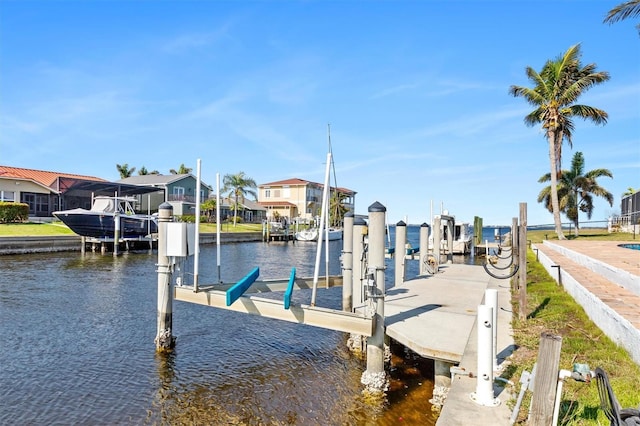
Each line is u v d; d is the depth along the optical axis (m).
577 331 6.61
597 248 17.06
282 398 6.33
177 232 8.02
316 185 73.62
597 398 3.97
